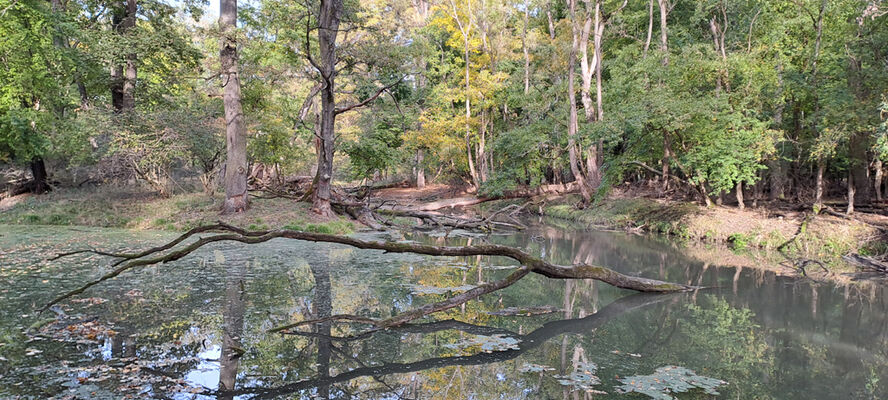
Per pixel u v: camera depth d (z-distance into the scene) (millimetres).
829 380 5289
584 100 24062
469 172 36094
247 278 9547
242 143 17469
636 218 21391
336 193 21031
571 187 25469
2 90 18578
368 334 6570
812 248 14094
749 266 12453
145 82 22312
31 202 19672
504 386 4918
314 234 7473
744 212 17984
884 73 13180
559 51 28672
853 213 15305
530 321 7484
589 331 6988
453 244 15469
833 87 14719
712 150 16609
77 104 22203
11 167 23969
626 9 29547
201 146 20406
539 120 27438
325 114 17812
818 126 15156
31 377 4523
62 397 4109
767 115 17859
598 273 8906
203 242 7379
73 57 19734
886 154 11945
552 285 10219
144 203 19172
